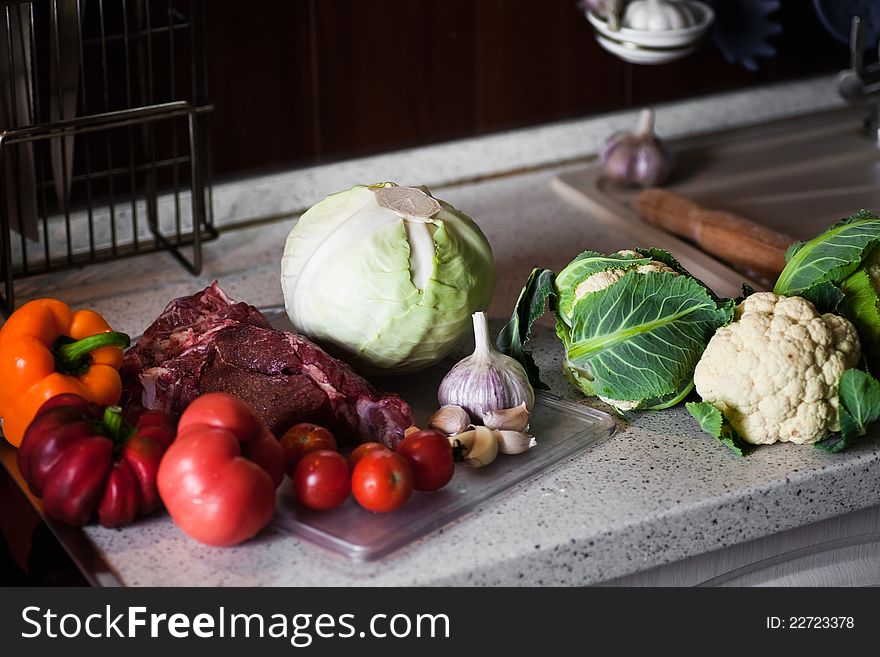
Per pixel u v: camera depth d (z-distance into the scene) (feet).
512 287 4.86
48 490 3.32
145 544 3.34
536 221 5.51
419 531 3.35
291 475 3.50
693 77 6.39
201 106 4.98
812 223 5.44
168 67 5.08
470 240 3.92
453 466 3.50
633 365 3.73
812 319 3.68
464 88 5.85
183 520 3.24
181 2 5.01
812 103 6.68
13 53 4.39
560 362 4.32
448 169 5.89
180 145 5.26
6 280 4.45
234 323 3.87
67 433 3.34
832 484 3.68
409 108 5.75
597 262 3.92
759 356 3.63
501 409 3.78
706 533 3.55
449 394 3.82
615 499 3.52
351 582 3.18
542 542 3.33
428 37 5.65
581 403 4.02
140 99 5.08
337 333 3.87
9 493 3.61
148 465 3.34
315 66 5.44
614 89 6.23
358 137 5.69
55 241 5.07
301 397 3.69
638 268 3.90
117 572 3.22
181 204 5.34
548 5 5.86
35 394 3.55
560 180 5.83
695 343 3.74
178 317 3.97
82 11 4.42
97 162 5.09
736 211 5.56
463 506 3.46
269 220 5.53
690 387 3.82
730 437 3.68
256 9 5.20
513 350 4.04
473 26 5.74
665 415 3.97
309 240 3.91
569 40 5.99
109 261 4.96
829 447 3.71
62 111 4.46
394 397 3.75
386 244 3.78
